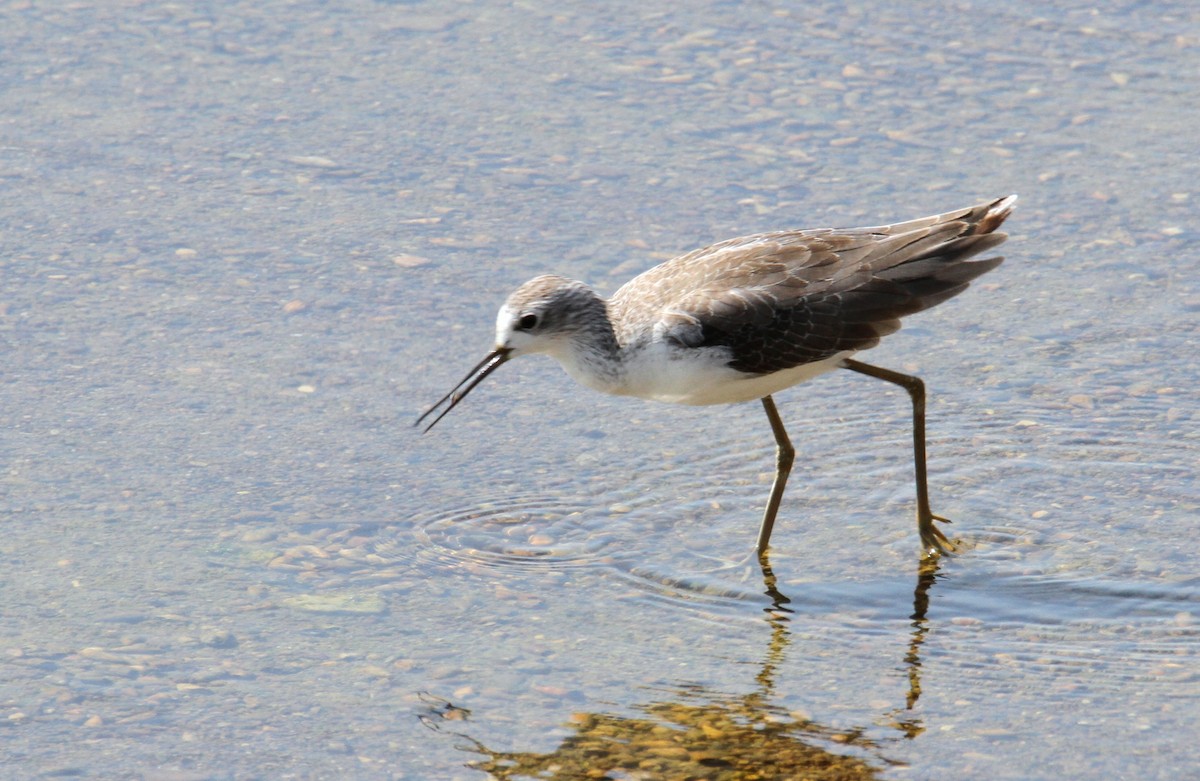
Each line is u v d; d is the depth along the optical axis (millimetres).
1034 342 14758
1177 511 12336
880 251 11828
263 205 16719
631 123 18219
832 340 11656
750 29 20031
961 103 18484
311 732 9914
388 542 12055
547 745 9828
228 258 15867
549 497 12750
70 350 14406
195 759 9641
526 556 11953
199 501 12430
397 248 16062
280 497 12547
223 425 13445
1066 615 11172
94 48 19484
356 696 10266
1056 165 17344
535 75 19094
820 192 16938
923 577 11727
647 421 13891
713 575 11773
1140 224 16375
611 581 11680
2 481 12562
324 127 18031
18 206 16562
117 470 12781
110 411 13586
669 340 11602
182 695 10219
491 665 10641
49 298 15164
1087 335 14805
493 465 13156
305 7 20562
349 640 10859
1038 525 12312
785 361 11656
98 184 16969
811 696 10336
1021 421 13656
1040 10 20312
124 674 10398
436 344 14688
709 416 14039
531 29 20062
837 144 17797
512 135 17953
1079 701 10195
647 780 9484
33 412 13516
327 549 11922
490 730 9961
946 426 13680
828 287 11656
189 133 17875
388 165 17438
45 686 10250
